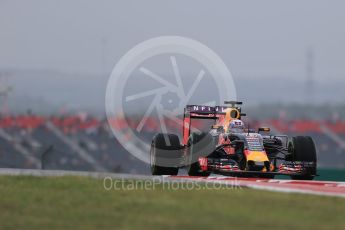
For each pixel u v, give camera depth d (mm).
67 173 59281
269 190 47938
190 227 36094
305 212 40688
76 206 41844
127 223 37375
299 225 37156
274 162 62969
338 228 37031
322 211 41219
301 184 54188
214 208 40812
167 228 36062
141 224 37062
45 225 37219
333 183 55531
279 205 42344
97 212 40094
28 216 39281
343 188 51594
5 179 52031
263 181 55781
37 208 41281
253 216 38875
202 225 36438
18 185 49250
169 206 41375
